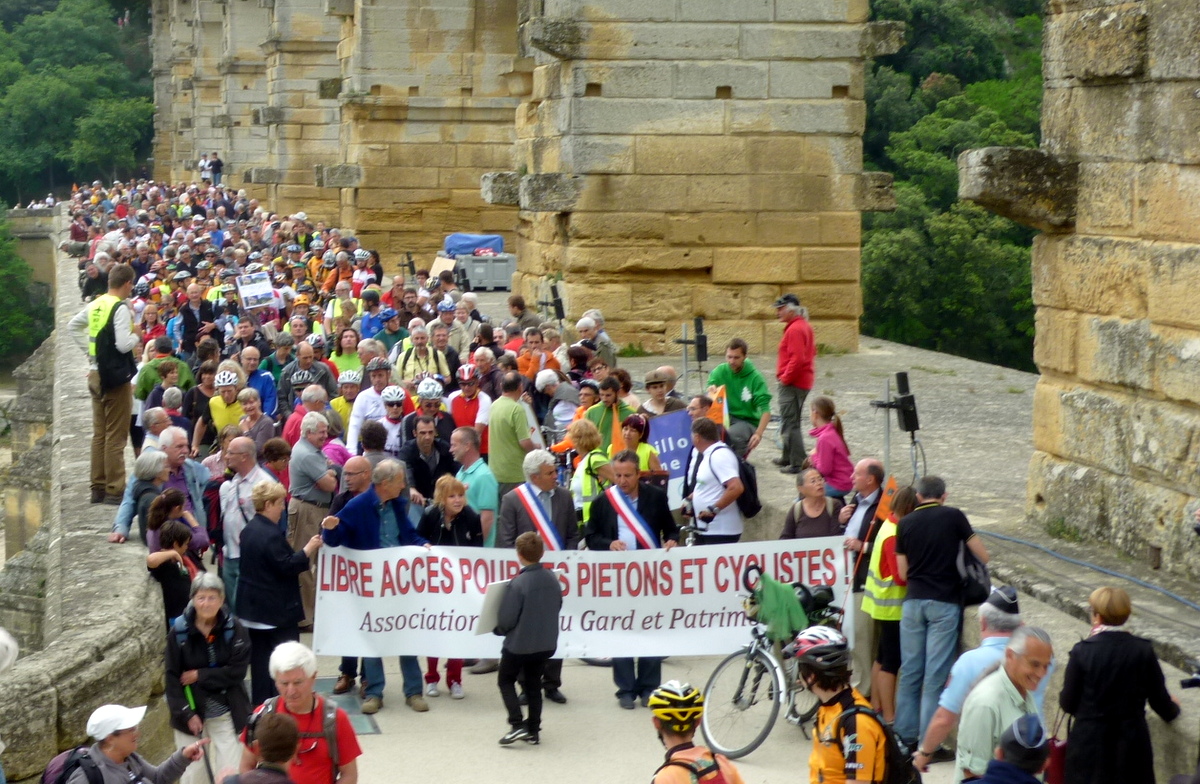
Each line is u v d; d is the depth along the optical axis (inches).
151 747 458.0
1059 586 444.8
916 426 531.8
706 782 292.2
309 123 2225.6
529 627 468.1
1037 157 511.5
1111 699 330.0
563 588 510.3
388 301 993.5
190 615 414.3
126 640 440.1
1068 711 337.7
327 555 512.4
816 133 1025.5
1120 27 477.4
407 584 512.4
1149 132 472.7
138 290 1252.5
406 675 519.2
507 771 452.8
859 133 1028.5
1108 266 494.3
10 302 4473.4
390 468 509.0
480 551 511.5
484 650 511.8
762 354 1033.5
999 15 2923.2
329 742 348.2
